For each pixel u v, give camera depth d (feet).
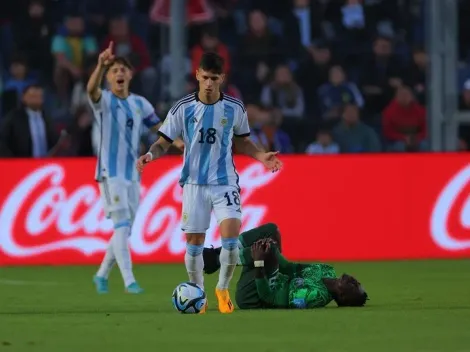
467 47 233.96
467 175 189.88
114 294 138.10
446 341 84.43
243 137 113.70
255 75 229.45
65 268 181.16
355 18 235.40
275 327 93.81
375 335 88.17
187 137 111.24
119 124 141.90
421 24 234.38
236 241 109.09
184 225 112.37
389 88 227.20
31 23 237.25
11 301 128.98
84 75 226.17
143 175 187.21
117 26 230.68
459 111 220.23
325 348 80.64
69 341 85.87
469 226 189.57
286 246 189.06
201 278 113.91
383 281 152.15
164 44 227.20
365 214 190.08
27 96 197.26
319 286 111.24
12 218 188.14
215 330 92.17
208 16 222.69
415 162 189.98
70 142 215.31
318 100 225.76
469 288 140.77
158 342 84.79
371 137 213.05
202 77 109.60
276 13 239.91
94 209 188.24
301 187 189.47
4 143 198.08
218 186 111.04
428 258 189.67
